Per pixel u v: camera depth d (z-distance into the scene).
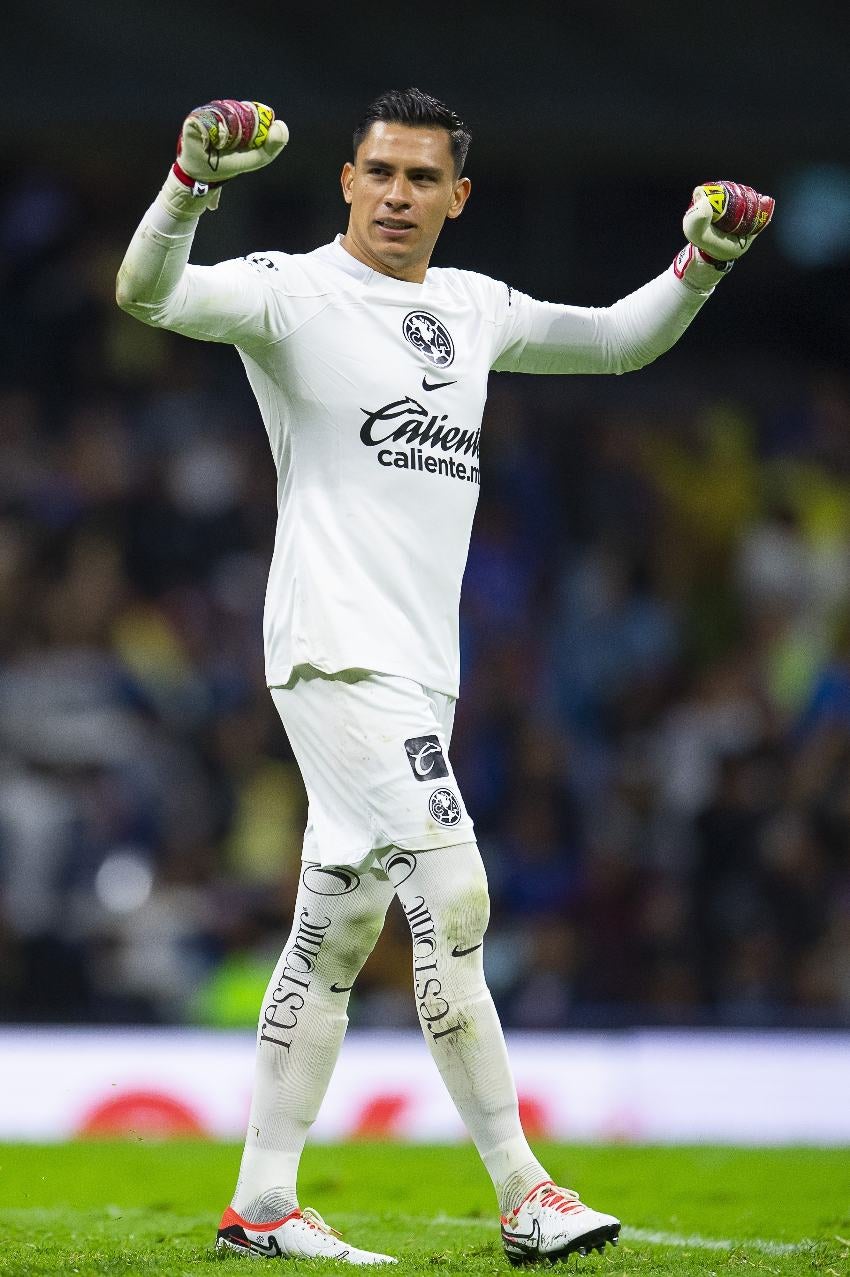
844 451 51.91
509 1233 14.09
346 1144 25.39
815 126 43.16
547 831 41.69
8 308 50.62
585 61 43.03
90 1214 17.95
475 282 15.64
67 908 38.75
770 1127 30.31
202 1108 29.33
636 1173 21.44
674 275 15.99
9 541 46.19
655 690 46.81
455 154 14.99
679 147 43.66
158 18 42.38
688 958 39.78
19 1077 29.31
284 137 13.54
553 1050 30.31
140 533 47.22
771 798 41.16
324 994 14.89
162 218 13.33
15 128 42.16
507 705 44.69
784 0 43.16
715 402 52.06
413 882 14.11
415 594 14.57
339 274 14.75
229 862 41.28
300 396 14.55
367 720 14.22
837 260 52.34
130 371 50.50
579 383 51.69
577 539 49.47
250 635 46.03
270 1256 14.59
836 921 40.12
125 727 42.41
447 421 14.89
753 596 49.22
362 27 42.69
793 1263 14.47
